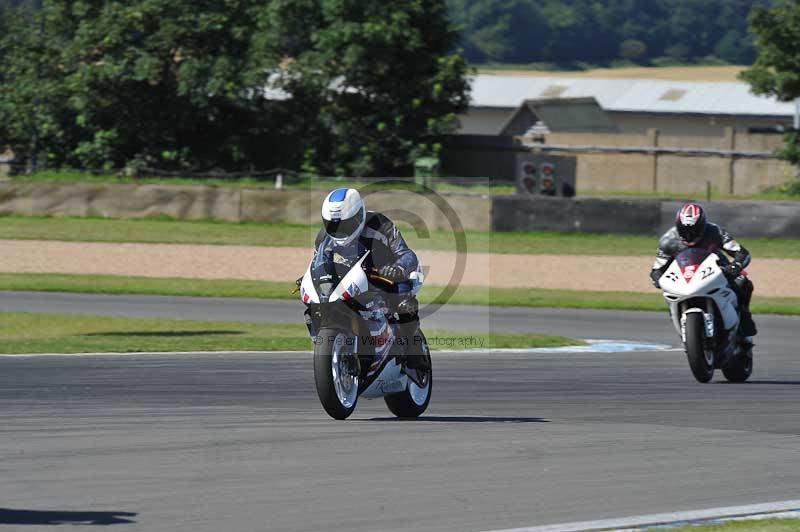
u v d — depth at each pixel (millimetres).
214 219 117750
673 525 21156
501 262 94312
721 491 24234
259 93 159375
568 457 27344
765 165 182625
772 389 41875
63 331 57344
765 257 95750
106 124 157750
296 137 161250
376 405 37562
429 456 27094
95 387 38688
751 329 43906
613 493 23703
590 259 96188
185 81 151625
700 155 186250
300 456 26844
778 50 169000
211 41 156375
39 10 160250
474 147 177500
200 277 83500
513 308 72062
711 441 30062
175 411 33719
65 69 158625
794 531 20766
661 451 28422
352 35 154375
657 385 42312
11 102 155625
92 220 117062
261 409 34438
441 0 163375
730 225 104062
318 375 30766
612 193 183375
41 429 30266
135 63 151375
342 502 22422
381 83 159875
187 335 55812
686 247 42656
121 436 29297
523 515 21719
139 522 20703
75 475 24469
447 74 159625
